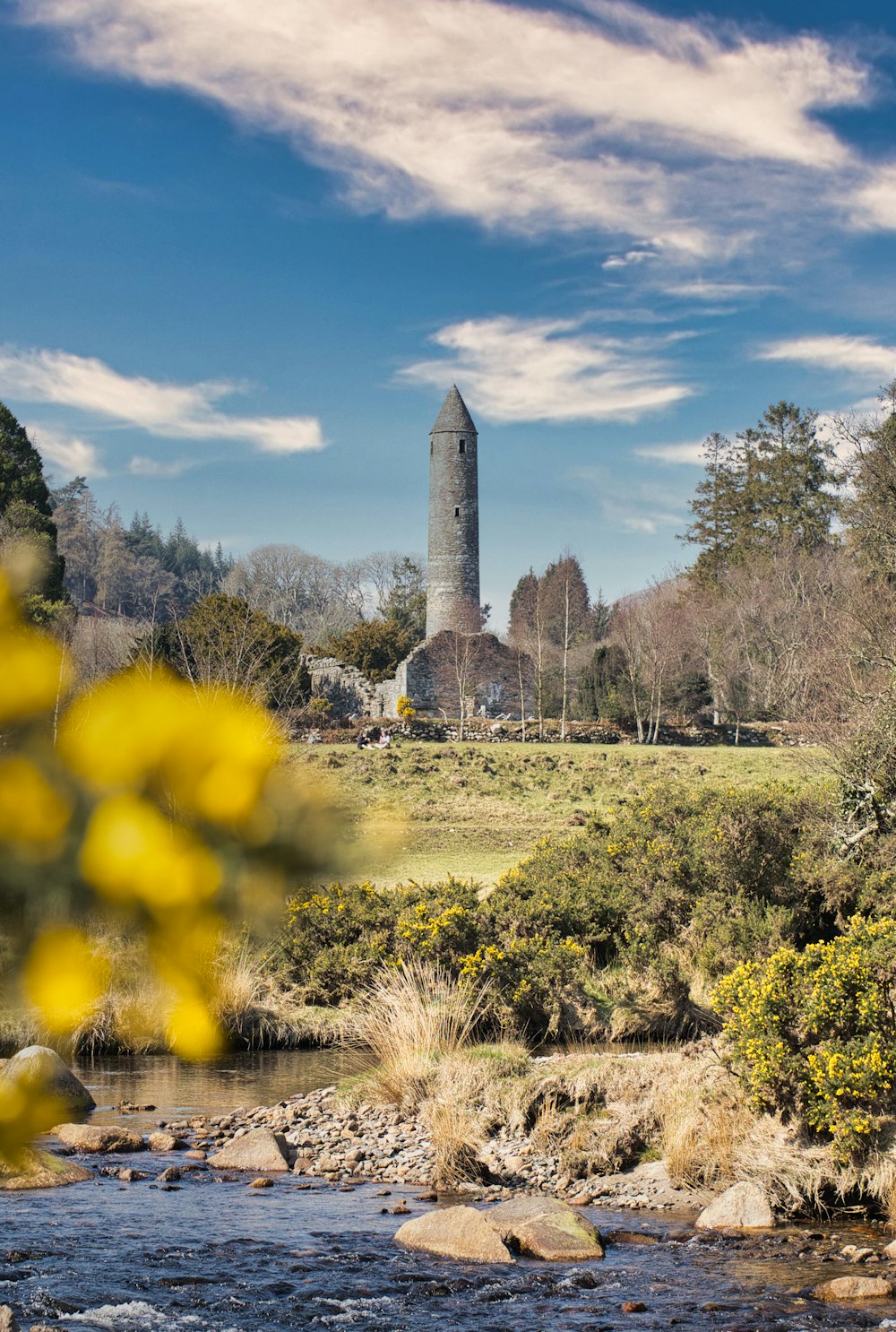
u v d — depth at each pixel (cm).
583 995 1795
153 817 123
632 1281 855
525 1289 831
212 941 128
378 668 8456
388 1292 820
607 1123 1223
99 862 121
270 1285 823
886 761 2027
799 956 1173
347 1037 1691
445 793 4519
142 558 11450
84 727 123
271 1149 1182
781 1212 1022
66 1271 840
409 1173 1151
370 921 1877
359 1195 1077
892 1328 760
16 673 121
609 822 2733
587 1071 1331
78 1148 1203
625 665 6969
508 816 4153
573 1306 800
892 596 3081
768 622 6931
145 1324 745
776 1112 1129
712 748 5750
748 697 6856
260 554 12362
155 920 125
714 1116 1159
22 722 122
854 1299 816
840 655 2667
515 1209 984
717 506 9200
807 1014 1096
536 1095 1296
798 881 1956
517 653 7444
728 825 2016
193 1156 1188
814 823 2070
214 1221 977
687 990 1819
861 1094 1051
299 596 12456
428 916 1875
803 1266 888
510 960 1728
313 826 128
